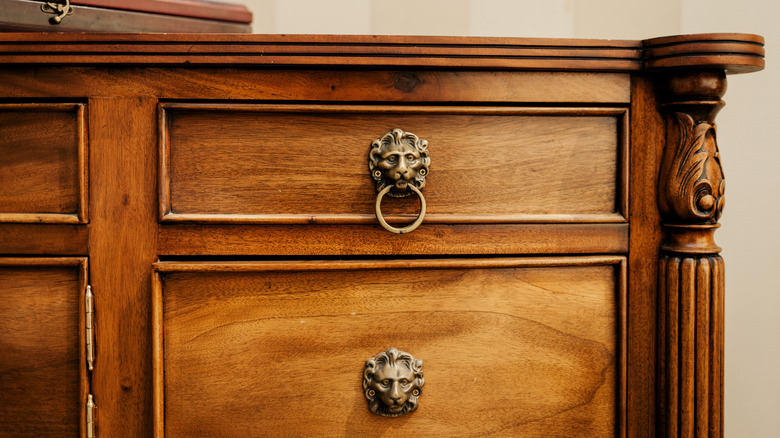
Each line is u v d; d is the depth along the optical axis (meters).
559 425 1.02
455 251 1.01
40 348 1.00
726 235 1.32
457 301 1.01
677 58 0.97
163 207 0.99
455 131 1.00
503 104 1.01
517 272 1.01
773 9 1.29
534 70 1.00
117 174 0.99
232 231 1.00
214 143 0.99
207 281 1.00
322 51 0.98
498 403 1.01
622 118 1.01
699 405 1.00
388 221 1.00
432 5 1.46
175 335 0.99
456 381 1.01
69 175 0.99
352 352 1.00
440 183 1.00
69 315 1.00
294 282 1.00
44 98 0.99
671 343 1.00
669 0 1.34
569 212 1.02
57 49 0.97
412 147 0.99
